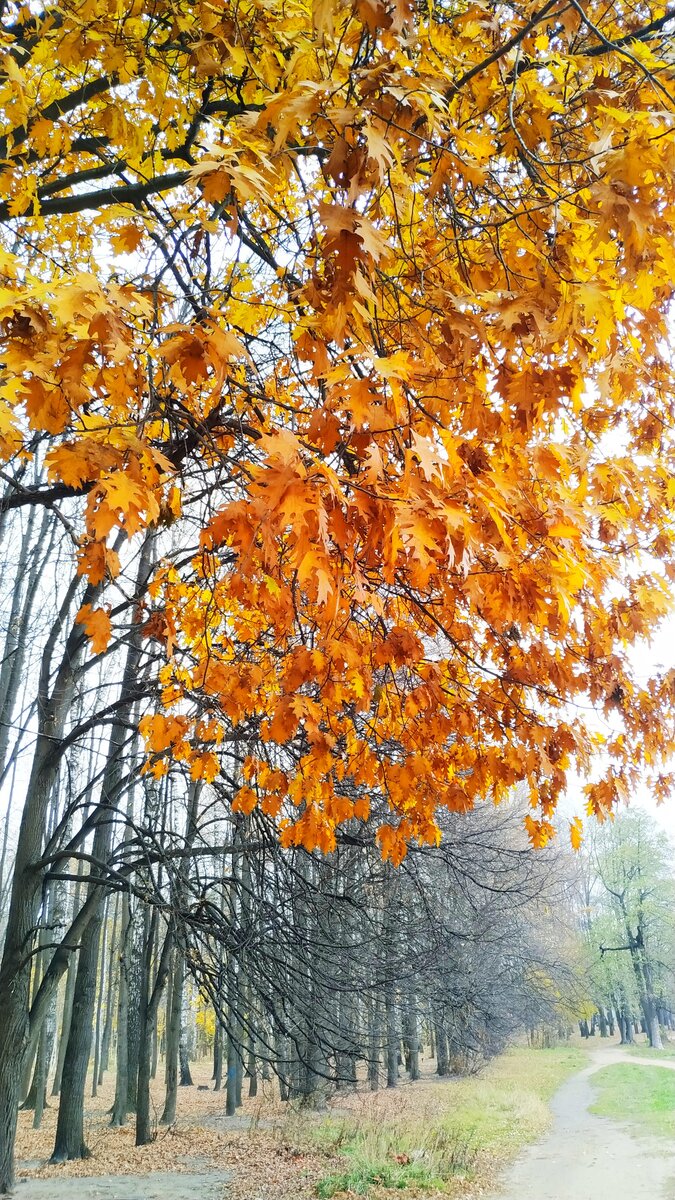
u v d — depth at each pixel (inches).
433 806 135.7
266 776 142.4
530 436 82.0
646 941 1592.0
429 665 129.0
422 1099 688.4
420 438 62.4
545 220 86.4
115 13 110.7
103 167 126.3
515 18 90.7
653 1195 374.9
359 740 140.4
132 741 339.3
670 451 150.6
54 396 71.8
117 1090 648.4
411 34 69.6
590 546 127.1
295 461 56.2
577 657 138.3
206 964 253.4
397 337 88.0
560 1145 518.0
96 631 114.2
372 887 343.3
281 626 109.8
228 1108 665.0
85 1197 366.6
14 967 300.7
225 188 72.2
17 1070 301.0
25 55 122.3
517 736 132.0
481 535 81.2
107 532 69.6
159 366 94.9
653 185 68.9
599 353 83.3
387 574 62.2
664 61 82.6
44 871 327.0
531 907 691.4
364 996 321.7
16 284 70.6
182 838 273.6
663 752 142.8
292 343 126.3
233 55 98.4
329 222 58.5
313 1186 388.8
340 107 70.4
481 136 84.4
